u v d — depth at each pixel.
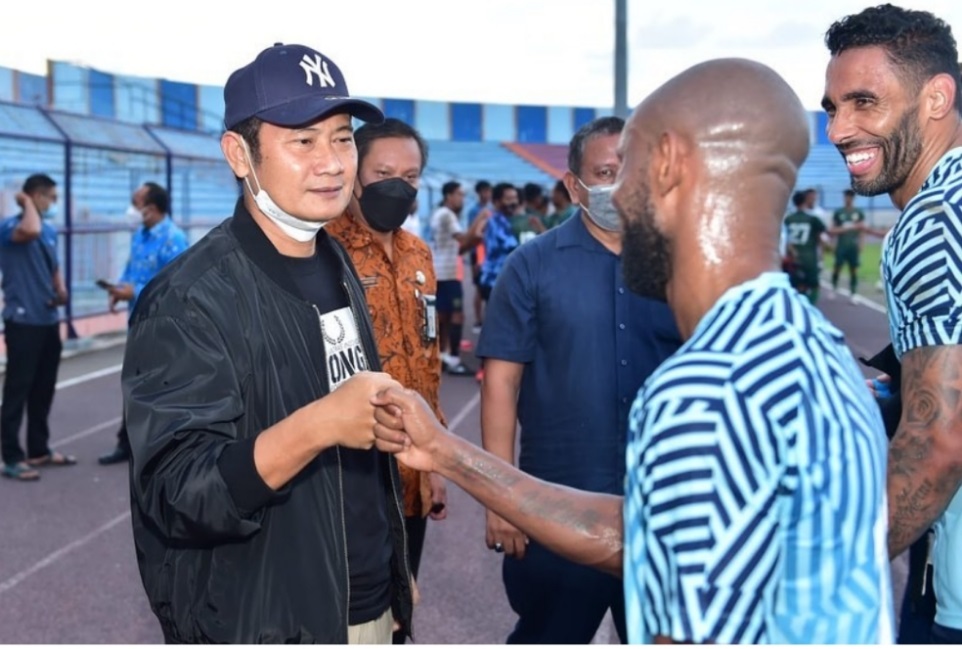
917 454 1.87
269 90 2.11
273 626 1.99
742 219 1.26
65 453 7.51
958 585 2.13
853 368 1.29
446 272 11.02
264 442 1.80
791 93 1.30
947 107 2.17
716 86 1.28
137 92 16.91
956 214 1.93
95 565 4.98
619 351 2.93
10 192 10.98
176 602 2.01
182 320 1.95
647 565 1.17
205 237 2.13
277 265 2.15
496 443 3.02
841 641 1.20
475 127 34.84
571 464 2.96
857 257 19.33
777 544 1.14
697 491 1.12
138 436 1.89
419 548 3.26
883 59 2.16
